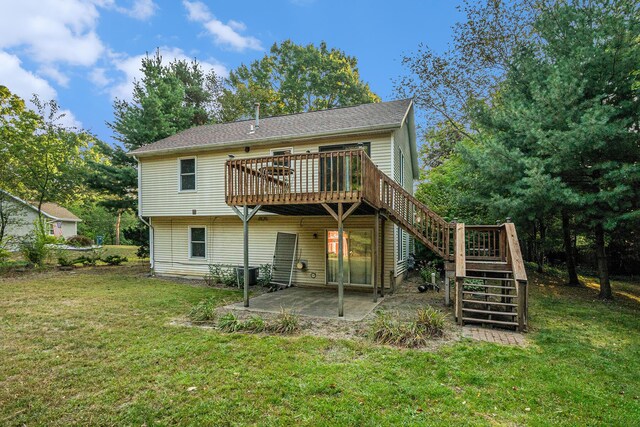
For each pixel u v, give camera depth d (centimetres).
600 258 940
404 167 1324
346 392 380
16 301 866
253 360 472
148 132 1689
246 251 804
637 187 793
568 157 832
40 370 444
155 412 343
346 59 3250
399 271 1143
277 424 323
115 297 920
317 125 1130
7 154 1616
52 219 2958
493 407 351
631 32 799
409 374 426
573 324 656
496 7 1562
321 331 609
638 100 802
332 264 1106
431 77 1831
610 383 406
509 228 761
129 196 1817
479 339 557
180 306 812
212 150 1227
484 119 1155
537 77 1010
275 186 828
